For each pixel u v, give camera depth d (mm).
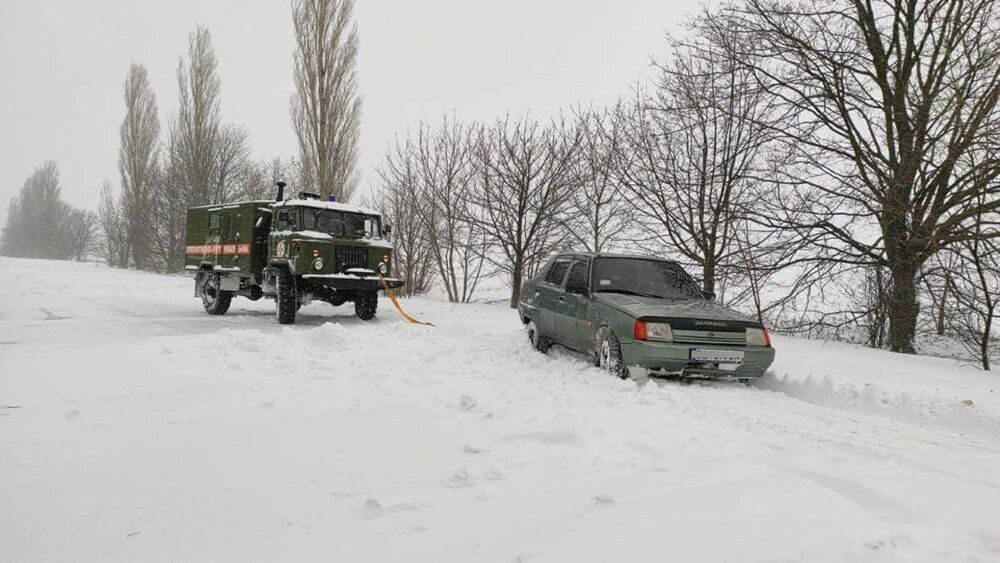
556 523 2818
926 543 2600
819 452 4074
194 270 16031
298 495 3260
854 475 3527
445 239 24641
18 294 18469
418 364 7684
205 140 42688
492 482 3445
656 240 15781
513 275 21375
